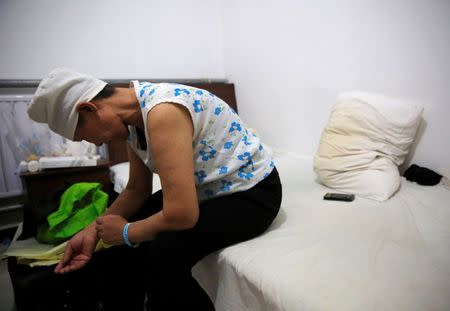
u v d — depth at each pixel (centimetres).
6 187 177
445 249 75
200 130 73
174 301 68
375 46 151
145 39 226
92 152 186
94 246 87
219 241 75
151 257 70
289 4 194
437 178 128
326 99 183
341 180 126
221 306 76
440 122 132
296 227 89
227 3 248
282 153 210
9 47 179
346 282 61
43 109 72
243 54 243
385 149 129
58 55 194
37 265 92
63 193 116
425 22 130
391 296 56
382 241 78
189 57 249
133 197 98
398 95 146
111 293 100
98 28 206
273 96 222
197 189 83
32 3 182
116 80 214
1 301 125
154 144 64
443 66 128
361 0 153
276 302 60
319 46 180
